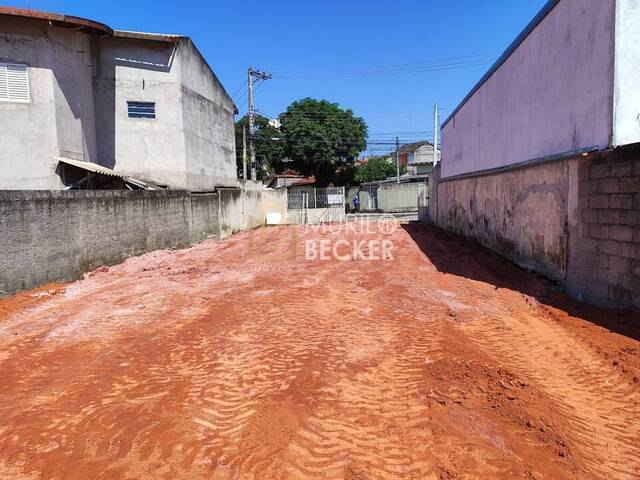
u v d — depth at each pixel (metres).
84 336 6.26
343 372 4.86
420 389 4.39
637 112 6.45
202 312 7.42
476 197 14.79
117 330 6.51
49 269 9.12
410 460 3.30
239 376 4.84
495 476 3.09
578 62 7.41
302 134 36.19
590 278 6.98
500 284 8.81
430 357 5.21
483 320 6.55
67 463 3.36
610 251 6.49
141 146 16.27
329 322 6.77
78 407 4.21
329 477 3.13
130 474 3.21
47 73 12.75
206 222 17.83
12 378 4.90
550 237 8.48
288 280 10.02
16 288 8.27
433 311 7.14
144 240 13.20
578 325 6.03
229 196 20.72
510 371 4.75
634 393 4.24
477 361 5.00
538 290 8.00
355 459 3.32
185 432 3.73
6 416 4.07
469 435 3.56
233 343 5.89
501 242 11.90
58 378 4.89
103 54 15.62
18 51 12.43
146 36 15.66
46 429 3.84
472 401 4.10
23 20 12.44
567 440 3.49
